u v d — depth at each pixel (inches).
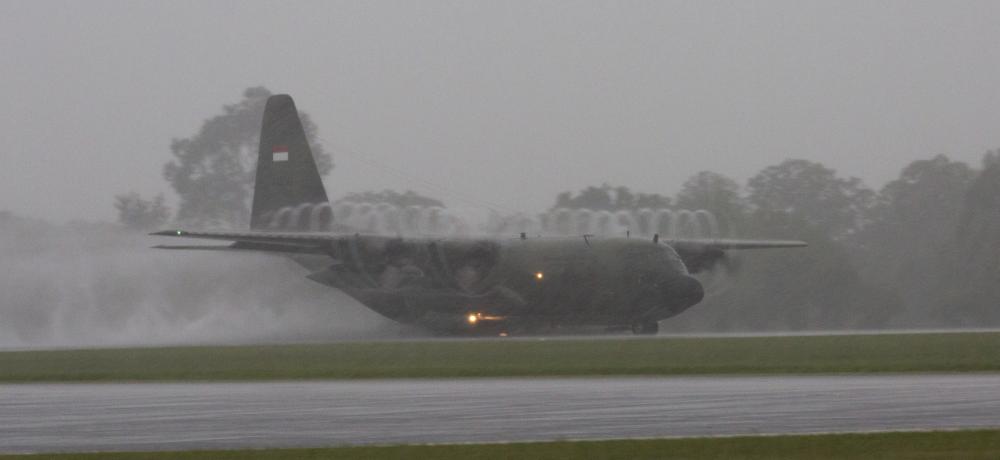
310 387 3100.4
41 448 2036.2
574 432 2148.1
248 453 1977.1
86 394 2950.3
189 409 2578.7
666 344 4534.9
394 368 3649.1
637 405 2541.8
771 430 2138.3
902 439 2028.8
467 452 1971.0
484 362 3804.1
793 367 3489.2
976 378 3144.7
